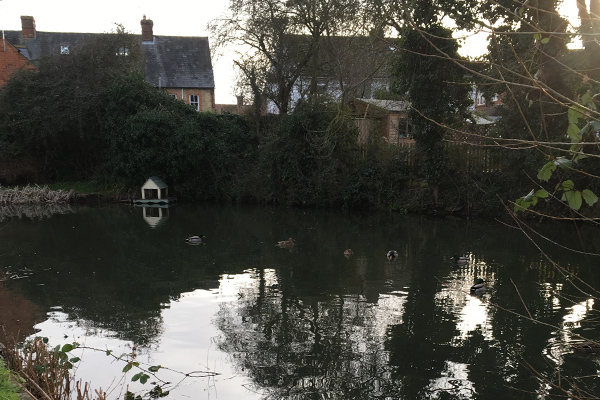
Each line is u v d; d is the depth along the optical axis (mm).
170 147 26672
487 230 17859
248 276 11516
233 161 27812
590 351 7168
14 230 18000
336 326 8273
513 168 19703
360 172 23750
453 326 8266
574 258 13195
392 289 10414
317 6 24844
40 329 8125
